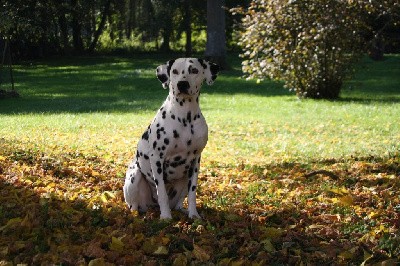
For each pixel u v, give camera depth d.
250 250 6.00
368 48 24.44
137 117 19.12
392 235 6.59
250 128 17.00
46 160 10.80
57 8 49.19
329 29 22.02
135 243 6.14
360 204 8.07
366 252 5.89
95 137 15.04
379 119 18.00
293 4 22.09
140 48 61.38
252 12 22.97
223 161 11.93
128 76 34.25
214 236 6.41
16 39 43.72
